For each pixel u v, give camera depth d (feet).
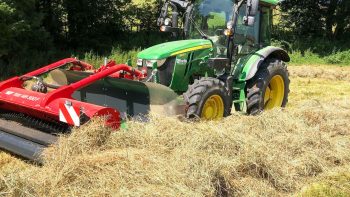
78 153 15.26
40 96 18.17
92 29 57.06
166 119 17.67
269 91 26.32
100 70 21.72
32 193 12.96
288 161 17.24
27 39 43.73
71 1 53.67
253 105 24.18
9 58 43.62
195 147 15.84
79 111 16.35
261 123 20.08
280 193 15.78
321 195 15.70
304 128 20.13
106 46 55.16
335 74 48.85
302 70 49.85
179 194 12.85
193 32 24.11
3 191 12.64
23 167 17.28
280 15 72.79
